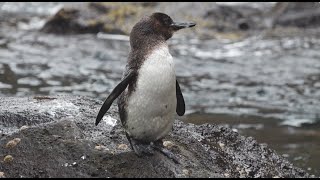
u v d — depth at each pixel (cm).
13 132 1045
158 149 981
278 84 2145
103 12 3142
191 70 2361
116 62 2480
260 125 1636
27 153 979
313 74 2284
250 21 3234
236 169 1044
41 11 3922
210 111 1770
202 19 3181
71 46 2769
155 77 902
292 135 1542
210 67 2417
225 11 3266
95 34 3052
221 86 2120
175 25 966
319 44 2859
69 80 2162
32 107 1182
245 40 2989
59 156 971
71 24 3084
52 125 1043
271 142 1478
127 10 3152
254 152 1119
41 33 3088
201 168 996
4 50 2625
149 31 945
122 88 914
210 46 2841
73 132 1033
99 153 977
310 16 3278
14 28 3231
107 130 1084
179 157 1005
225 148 1110
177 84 974
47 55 2562
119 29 3030
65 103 1216
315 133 1566
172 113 942
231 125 1619
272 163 1095
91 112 1169
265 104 1884
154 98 907
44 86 2059
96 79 2188
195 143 1088
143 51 924
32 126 1046
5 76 2178
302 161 1328
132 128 941
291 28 3219
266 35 3073
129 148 1012
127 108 927
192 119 1647
